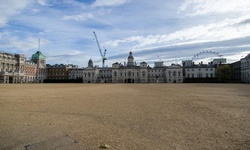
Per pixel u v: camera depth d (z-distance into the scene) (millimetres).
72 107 13438
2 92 28406
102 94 25188
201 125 8359
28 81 129250
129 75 137750
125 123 8789
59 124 8570
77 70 155500
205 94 24844
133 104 15000
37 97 20625
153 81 138250
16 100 17656
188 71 134875
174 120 9352
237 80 110875
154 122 8961
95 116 10352
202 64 141500
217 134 7055
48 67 155125
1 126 8164
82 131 7488
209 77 121500
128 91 31750
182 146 5871
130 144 6066
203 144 6027
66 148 5707
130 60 150875
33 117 10047
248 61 102375
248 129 7680
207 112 11383
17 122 8898
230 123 8680
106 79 147625
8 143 6121
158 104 14984
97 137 6758
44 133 7188
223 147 5766
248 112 11328
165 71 136375
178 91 31391
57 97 20734
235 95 23047
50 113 11203
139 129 7789
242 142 6176
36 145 5941
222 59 146750
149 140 6449
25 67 126375
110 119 9609
